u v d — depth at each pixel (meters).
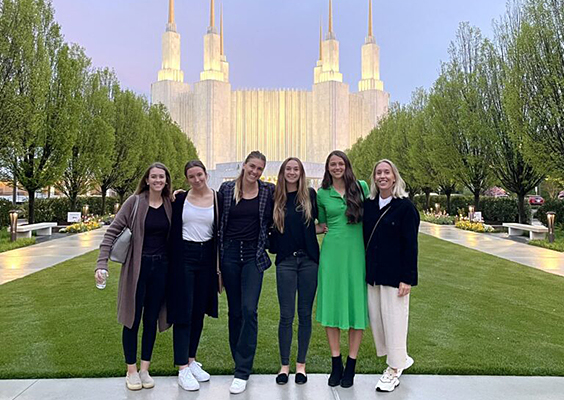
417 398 3.14
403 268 3.24
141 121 23.05
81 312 5.43
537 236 14.46
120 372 3.57
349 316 3.31
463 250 11.60
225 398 3.13
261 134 57.91
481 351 4.11
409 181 27.75
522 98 13.80
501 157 17.88
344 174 3.40
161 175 3.35
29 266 8.94
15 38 13.21
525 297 6.37
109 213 26.05
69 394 3.18
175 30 60.12
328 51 59.19
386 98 61.59
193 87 59.09
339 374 3.38
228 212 3.40
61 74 16.20
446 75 21.58
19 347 4.16
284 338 3.42
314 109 57.12
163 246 3.39
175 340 3.38
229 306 3.47
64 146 15.98
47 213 20.80
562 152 13.00
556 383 3.40
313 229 3.45
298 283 3.44
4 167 15.52
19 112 12.94
